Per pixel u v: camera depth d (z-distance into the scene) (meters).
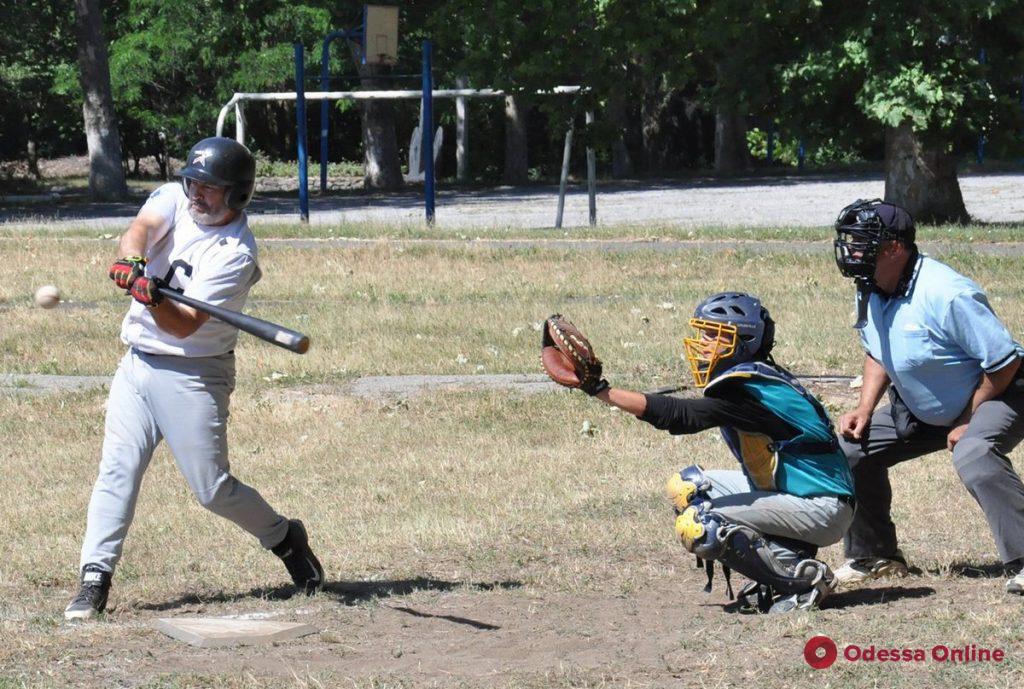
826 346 31.12
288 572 15.61
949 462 21.34
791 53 56.88
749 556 12.94
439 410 26.27
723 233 51.88
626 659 11.48
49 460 23.23
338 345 32.84
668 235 51.44
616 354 30.97
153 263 13.67
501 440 23.95
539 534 17.75
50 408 26.98
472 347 32.53
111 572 13.97
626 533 17.67
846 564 14.64
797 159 121.19
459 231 53.72
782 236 50.62
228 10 105.06
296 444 24.16
